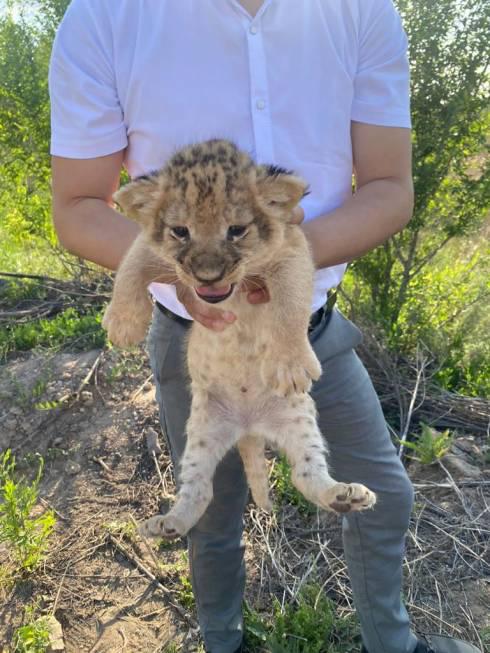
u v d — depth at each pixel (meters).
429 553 1.25
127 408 1.66
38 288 2.23
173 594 1.22
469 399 1.64
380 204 0.79
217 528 0.94
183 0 0.73
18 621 1.18
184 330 0.84
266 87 0.75
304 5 0.74
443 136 1.71
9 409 1.66
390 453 0.88
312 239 0.75
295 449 0.81
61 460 1.55
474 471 1.43
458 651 1.02
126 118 0.78
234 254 0.69
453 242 2.07
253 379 0.81
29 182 2.34
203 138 0.76
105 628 1.17
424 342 1.78
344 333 0.86
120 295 0.75
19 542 1.25
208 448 0.83
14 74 2.24
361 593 0.92
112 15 0.74
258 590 1.21
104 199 0.79
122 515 1.41
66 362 1.79
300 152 0.77
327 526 1.34
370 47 0.79
